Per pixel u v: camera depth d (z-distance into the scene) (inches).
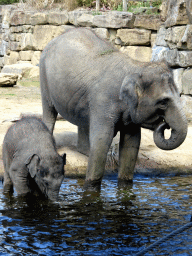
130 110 316.5
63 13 1150.3
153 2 1029.2
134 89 310.5
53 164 318.0
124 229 276.7
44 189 327.0
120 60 346.0
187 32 666.8
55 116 435.2
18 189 338.6
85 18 1050.1
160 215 306.0
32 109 689.6
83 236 263.3
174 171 451.5
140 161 458.3
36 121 352.5
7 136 351.6
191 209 320.8
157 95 309.1
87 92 350.9
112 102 338.0
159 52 762.2
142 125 328.2
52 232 268.8
